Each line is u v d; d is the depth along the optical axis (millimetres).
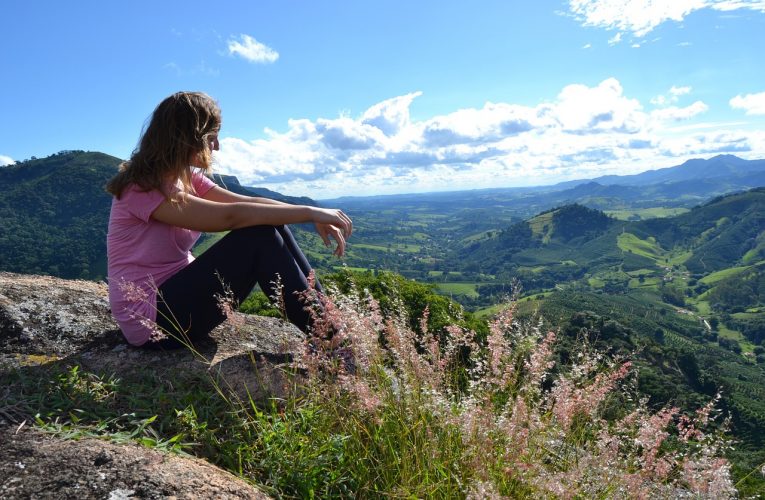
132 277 2928
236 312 2895
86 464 1709
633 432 2061
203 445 2234
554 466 2096
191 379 2744
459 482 1938
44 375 2482
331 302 2457
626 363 2133
